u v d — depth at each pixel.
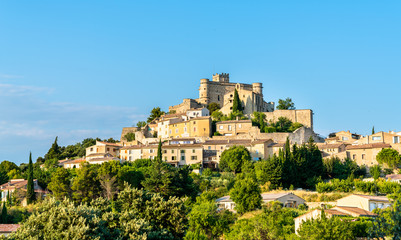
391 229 54.06
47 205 78.81
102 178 138.88
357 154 171.12
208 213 106.88
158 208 88.94
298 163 150.88
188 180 135.12
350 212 94.75
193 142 193.38
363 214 93.00
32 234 72.00
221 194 139.38
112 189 137.00
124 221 80.56
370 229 55.50
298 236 85.44
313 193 132.50
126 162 176.88
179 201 91.62
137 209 91.00
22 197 144.25
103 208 89.88
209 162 180.12
